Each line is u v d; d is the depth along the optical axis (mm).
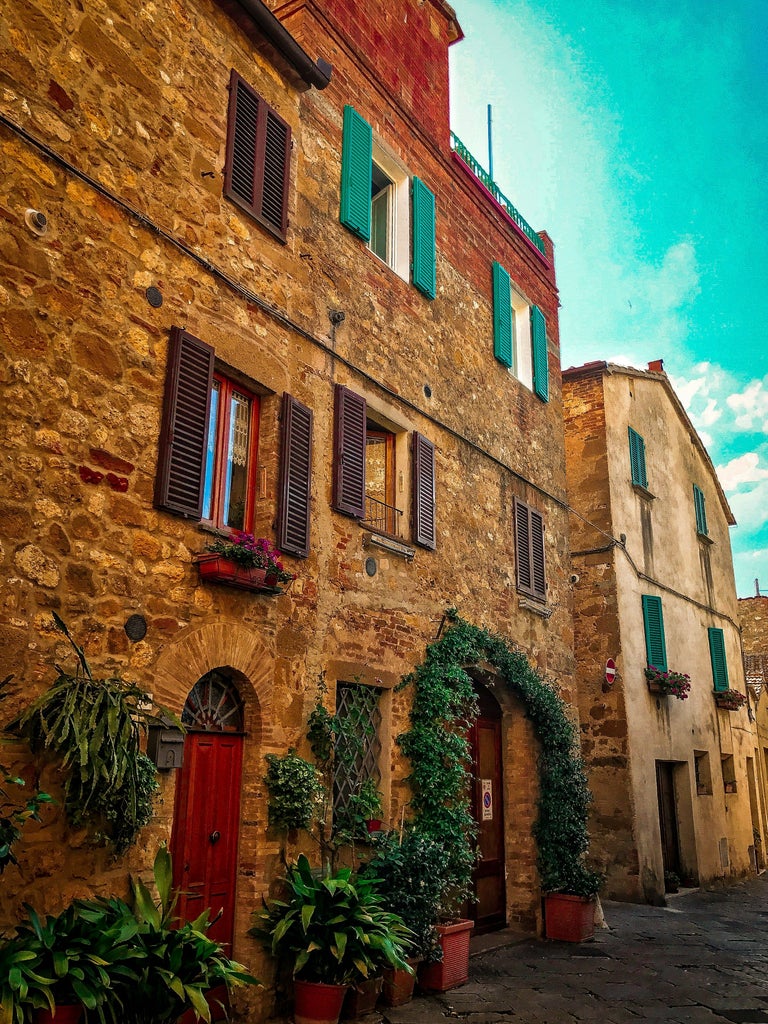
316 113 8523
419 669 8617
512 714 10875
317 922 6125
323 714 7047
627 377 16125
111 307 5715
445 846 8094
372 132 9492
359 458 8164
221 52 7184
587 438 14828
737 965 9109
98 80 5863
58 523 5137
